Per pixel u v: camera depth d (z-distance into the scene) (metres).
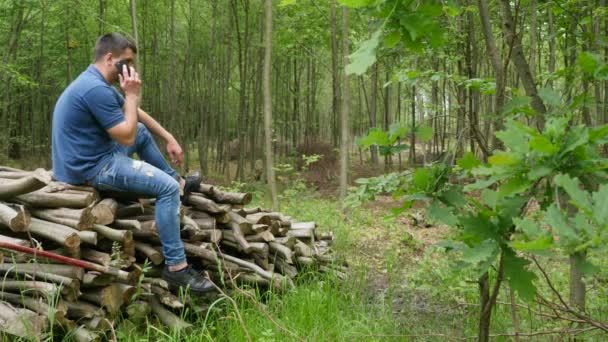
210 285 3.48
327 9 13.05
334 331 3.42
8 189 3.18
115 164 3.44
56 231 3.10
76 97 3.38
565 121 1.27
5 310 2.87
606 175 1.29
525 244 1.07
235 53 19.25
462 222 1.48
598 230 1.08
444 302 4.18
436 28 1.36
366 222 8.20
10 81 15.12
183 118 17.62
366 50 1.19
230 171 18.44
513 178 1.28
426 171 1.74
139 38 17.55
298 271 4.84
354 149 21.64
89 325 3.09
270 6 8.31
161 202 3.46
